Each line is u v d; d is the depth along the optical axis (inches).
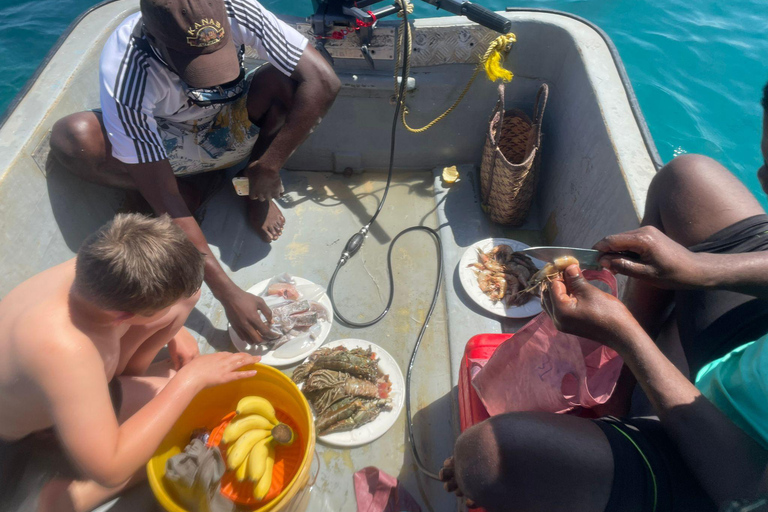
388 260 92.9
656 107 117.6
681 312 51.8
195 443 59.1
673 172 55.5
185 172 87.7
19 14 149.9
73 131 72.1
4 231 66.4
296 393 62.2
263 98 83.4
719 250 49.0
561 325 44.5
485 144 93.1
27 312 47.5
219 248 93.3
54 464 55.4
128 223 48.6
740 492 36.7
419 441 70.3
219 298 75.1
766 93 41.1
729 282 43.3
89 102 84.7
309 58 77.8
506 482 44.1
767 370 36.5
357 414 69.7
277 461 64.2
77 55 83.7
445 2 83.6
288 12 136.9
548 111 95.0
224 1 71.1
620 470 41.7
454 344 79.7
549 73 91.7
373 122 99.7
